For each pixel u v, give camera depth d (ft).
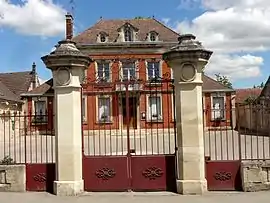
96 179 36.65
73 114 35.40
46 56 35.47
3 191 36.86
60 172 35.24
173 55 34.96
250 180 35.68
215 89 124.98
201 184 34.63
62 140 35.32
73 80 35.55
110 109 112.47
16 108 129.59
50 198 34.12
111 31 134.62
